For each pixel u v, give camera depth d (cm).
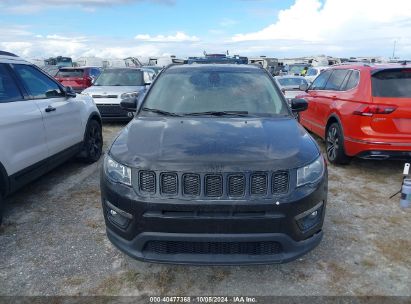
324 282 270
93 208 394
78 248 314
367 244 323
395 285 266
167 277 277
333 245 321
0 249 311
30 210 389
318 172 263
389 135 456
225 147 259
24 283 267
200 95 366
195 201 236
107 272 282
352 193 444
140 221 243
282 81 1252
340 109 529
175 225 238
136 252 251
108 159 274
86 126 539
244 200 236
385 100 453
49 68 1881
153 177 242
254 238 239
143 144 271
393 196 434
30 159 381
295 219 244
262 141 272
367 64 547
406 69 478
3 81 363
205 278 277
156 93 377
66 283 268
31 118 381
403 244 323
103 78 1045
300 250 253
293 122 330
